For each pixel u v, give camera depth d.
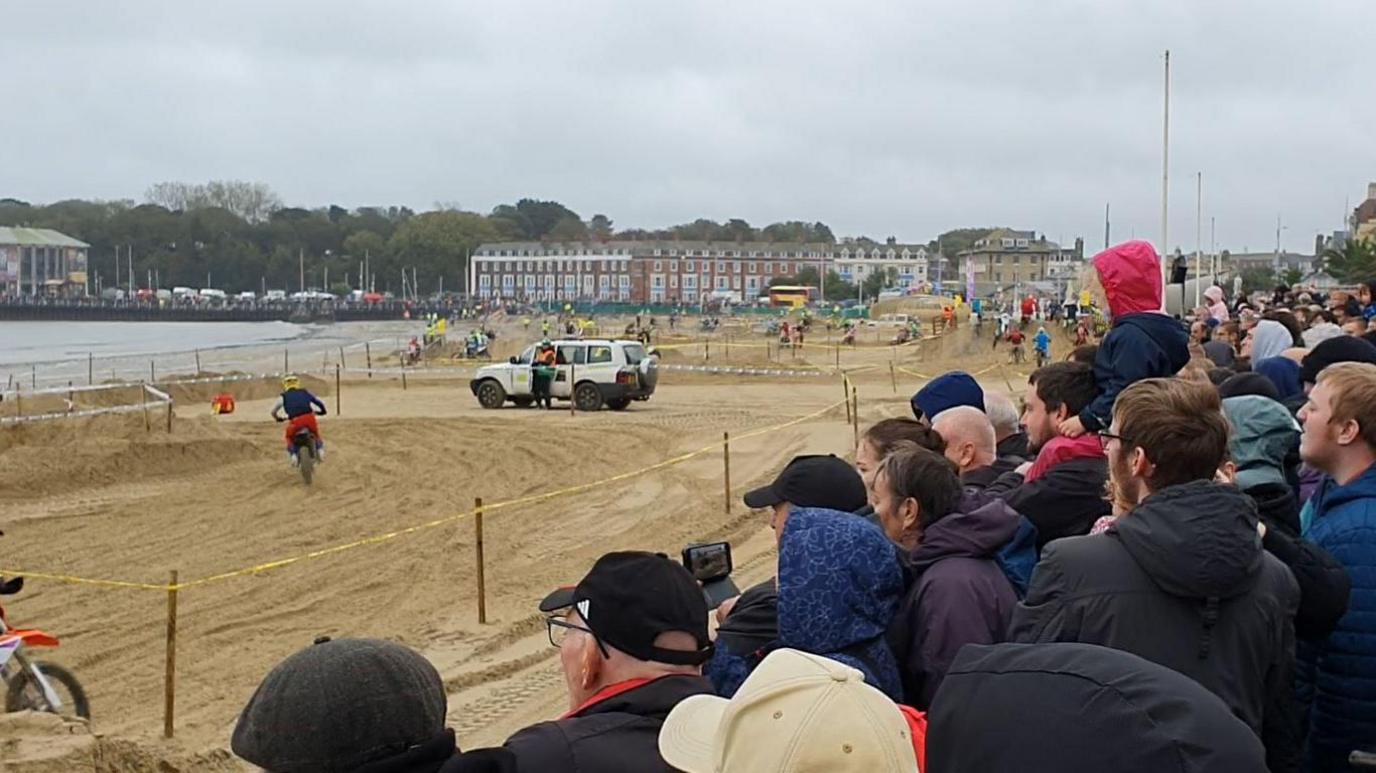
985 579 4.92
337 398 35.91
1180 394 4.34
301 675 3.14
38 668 9.83
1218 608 3.87
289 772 3.08
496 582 15.56
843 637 4.67
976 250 163.50
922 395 7.52
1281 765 4.11
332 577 15.91
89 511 20.80
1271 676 4.04
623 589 3.83
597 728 3.63
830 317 102.00
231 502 21.84
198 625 13.66
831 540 4.76
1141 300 6.87
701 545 5.71
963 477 6.66
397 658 3.24
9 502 21.52
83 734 7.92
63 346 99.00
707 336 86.62
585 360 38.09
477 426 32.84
